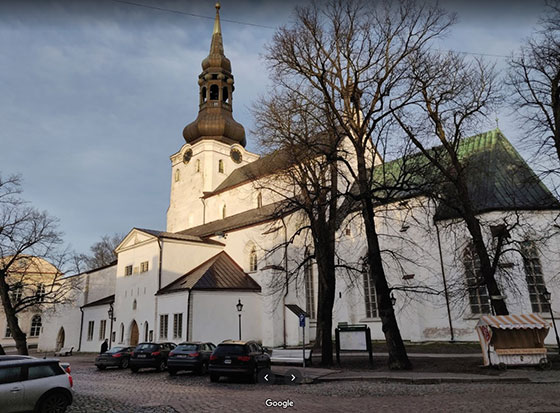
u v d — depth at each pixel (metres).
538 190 28.47
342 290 33.56
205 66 55.41
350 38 22.55
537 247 24.84
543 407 9.85
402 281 31.34
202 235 42.16
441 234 29.88
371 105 21.81
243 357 17.34
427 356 22.89
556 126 20.78
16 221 33.38
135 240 39.66
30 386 10.37
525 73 21.38
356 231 34.88
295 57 22.55
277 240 35.00
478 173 28.47
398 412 10.05
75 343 47.28
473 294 28.31
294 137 24.20
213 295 32.81
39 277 49.72
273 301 33.50
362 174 21.53
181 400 12.92
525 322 17.70
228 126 52.72
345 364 21.61
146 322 35.91
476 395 12.39
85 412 11.23
